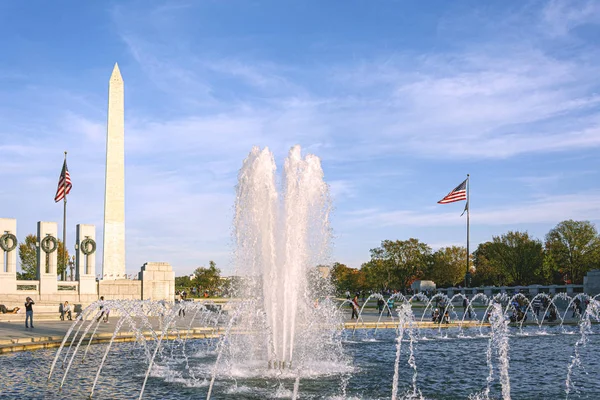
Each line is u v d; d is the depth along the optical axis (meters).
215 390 16.09
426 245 103.69
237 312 22.45
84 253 49.50
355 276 110.81
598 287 58.94
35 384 16.97
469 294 76.00
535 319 41.25
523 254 88.56
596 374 18.81
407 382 17.28
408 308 21.20
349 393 15.70
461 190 57.94
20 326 35.09
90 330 32.28
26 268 84.69
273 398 15.11
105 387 16.61
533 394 15.73
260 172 21.95
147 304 47.44
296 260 20.94
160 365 20.64
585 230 91.25
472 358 22.52
